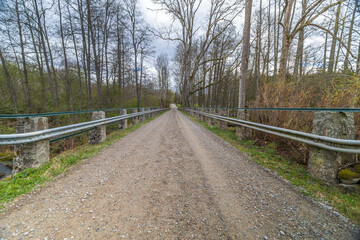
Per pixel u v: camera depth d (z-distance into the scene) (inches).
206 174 129.0
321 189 106.0
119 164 146.2
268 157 168.4
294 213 84.3
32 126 129.0
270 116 214.4
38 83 683.4
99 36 622.2
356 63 276.7
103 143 218.4
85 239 64.8
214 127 367.6
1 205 83.9
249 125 214.7
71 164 144.4
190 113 842.2
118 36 681.0
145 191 102.5
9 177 131.4
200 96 1556.3
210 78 1192.2
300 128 179.2
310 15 308.7
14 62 587.2
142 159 159.8
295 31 309.1
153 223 75.1
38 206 84.9
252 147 206.5
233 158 167.2
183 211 84.3
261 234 69.9
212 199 95.7
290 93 211.0
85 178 118.1
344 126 109.2
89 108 576.4
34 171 125.0
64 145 328.8
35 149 131.0
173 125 413.4
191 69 1095.0
